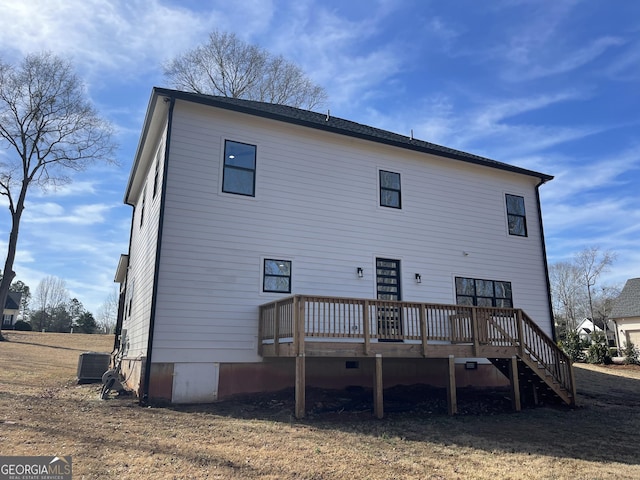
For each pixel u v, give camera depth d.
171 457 5.16
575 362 21.84
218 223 10.21
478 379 12.97
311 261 11.14
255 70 27.66
